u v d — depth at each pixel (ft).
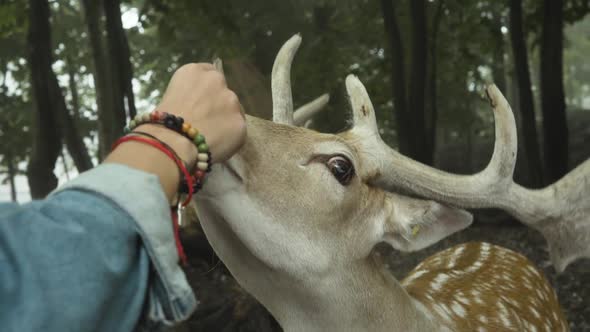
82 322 2.24
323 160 5.26
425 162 26.86
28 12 22.85
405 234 5.82
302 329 5.59
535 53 69.21
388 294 5.75
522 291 8.55
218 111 3.28
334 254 5.32
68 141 23.49
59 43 36.17
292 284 5.30
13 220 2.26
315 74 32.55
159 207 2.55
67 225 2.30
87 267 2.27
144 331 2.65
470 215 5.93
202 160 3.06
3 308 2.16
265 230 4.95
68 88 42.04
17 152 36.27
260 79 15.38
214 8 26.58
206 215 5.11
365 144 5.84
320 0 32.19
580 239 5.66
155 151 2.80
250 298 11.58
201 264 13.24
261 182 4.92
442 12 33.96
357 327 5.59
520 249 20.67
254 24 28.81
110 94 22.66
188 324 10.86
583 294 15.31
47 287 2.19
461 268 8.95
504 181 5.76
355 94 6.08
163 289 2.57
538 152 27.07
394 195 5.91
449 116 48.88
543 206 5.75
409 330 5.90
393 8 26.71
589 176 5.64
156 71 39.27
